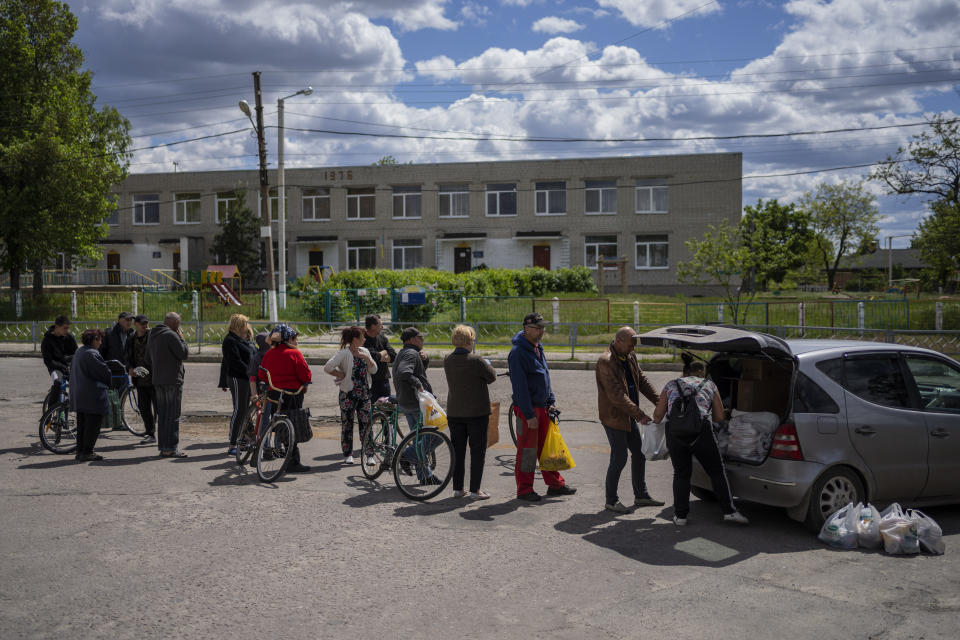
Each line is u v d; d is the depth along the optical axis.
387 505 6.91
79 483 7.67
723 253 24.27
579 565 5.31
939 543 5.60
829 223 61.34
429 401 7.41
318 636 4.12
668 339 6.52
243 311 28.81
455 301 26.27
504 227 45.88
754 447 6.31
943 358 6.77
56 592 4.75
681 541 5.89
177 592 4.76
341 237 47.53
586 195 45.06
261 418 8.02
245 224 45.22
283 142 27.92
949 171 28.31
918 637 4.12
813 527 6.01
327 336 24.97
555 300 24.25
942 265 29.45
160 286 43.69
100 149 36.59
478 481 7.20
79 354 8.70
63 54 34.56
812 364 6.21
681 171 43.84
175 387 9.00
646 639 4.11
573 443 10.05
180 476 8.01
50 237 32.72
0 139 32.31
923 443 6.38
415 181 46.69
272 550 5.61
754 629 4.24
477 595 4.74
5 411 12.43
